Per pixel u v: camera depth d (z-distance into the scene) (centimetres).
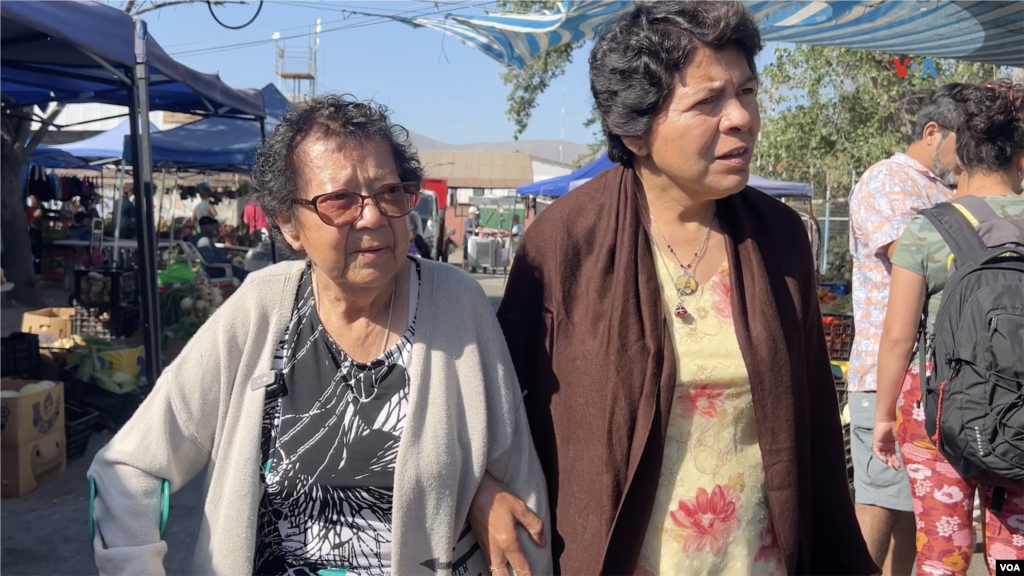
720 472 162
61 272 1477
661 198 170
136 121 591
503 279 1950
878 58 1198
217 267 1076
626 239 165
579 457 164
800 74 1300
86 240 1453
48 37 546
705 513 161
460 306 169
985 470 203
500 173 3788
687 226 169
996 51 524
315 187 155
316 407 163
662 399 158
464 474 165
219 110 927
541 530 167
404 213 160
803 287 172
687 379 161
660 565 162
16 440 443
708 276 168
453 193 3631
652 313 160
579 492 164
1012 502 221
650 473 159
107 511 165
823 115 1287
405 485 156
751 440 165
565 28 539
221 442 164
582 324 167
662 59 150
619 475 158
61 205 1759
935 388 215
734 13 150
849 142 1245
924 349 236
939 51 548
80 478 477
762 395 159
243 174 1418
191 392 165
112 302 734
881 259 278
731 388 162
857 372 286
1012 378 196
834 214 1406
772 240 170
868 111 1230
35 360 568
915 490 247
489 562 170
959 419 204
